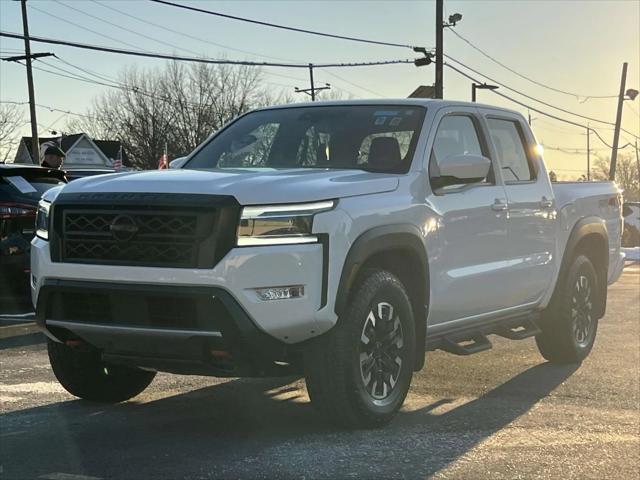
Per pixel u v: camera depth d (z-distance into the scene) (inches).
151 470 161.0
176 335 169.9
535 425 207.5
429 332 217.3
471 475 165.5
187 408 217.0
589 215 299.0
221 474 159.5
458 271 221.0
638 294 558.9
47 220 189.9
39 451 173.5
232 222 168.7
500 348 327.0
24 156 2440.9
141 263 172.4
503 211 241.0
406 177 206.5
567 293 282.8
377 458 173.3
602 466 175.5
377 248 187.0
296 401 227.6
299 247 172.1
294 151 227.9
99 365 211.9
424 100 235.1
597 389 251.9
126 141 2534.5
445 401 232.2
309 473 161.6
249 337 169.3
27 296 362.9
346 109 236.5
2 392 231.3
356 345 183.5
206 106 2443.4
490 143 247.6
